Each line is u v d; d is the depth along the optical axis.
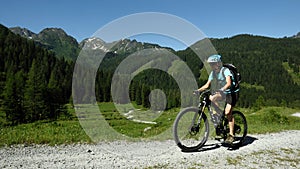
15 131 10.73
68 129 11.84
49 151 7.23
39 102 47.47
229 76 6.96
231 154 6.96
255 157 6.78
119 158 6.54
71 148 7.63
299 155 7.22
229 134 7.45
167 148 7.64
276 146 8.04
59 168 5.66
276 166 6.20
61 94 55.09
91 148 7.68
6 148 7.43
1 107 46.44
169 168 5.78
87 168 5.70
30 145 7.89
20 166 5.76
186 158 6.53
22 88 50.41
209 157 6.64
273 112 19.25
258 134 10.16
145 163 6.10
